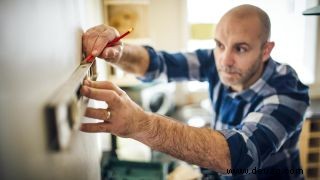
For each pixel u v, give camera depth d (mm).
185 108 2125
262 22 811
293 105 794
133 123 556
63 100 308
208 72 1119
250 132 703
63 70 457
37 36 328
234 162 639
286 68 887
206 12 2025
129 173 1160
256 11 817
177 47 2076
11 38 255
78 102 400
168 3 2010
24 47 285
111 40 782
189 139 619
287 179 965
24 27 288
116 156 1313
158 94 1790
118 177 1130
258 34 809
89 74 607
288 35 2105
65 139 310
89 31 761
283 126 747
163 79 1143
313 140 1854
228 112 968
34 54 313
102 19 1684
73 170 458
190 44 2094
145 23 1756
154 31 2023
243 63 835
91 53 693
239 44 822
